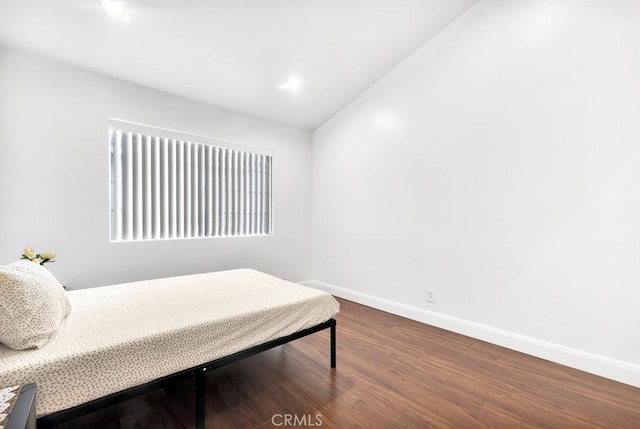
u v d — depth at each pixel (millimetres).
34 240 2338
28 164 2312
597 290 2025
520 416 1595
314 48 2736
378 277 3412
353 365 2123
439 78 2836
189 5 2086
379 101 3365
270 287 2289
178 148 3121
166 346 1406
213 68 2752
